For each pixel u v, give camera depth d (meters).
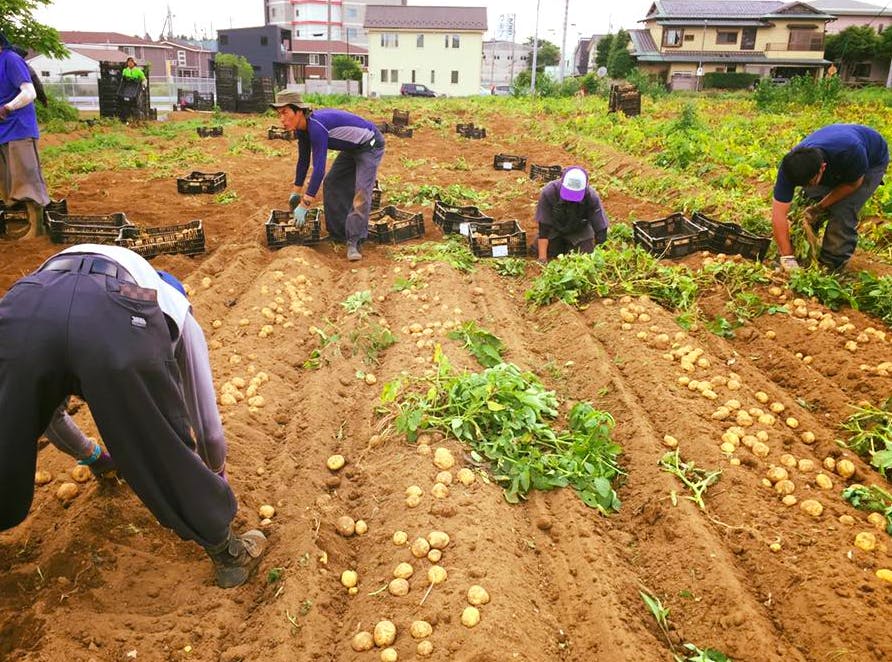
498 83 125.31
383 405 4.52
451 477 3.73
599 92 39.41
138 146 16.78
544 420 4.48
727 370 5.01
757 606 3.09
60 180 11.87
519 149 17.42
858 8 70.31
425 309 6.28
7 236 8.25
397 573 3.15
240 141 17.88
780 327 5.89
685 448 4.18
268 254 7.83
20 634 2.80
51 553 3.12
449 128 22.06
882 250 8.11
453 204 10.59
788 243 6.64
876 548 3.36
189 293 6.33
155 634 2.82
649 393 4.80
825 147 6.16
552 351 5.70
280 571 3.18
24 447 2.42
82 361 2.33
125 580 3.06
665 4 60.84
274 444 4.29
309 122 6.97
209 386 2.97
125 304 2.43
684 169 13.30
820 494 3.79
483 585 3.02
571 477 3.88
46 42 20.05
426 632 2.83
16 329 2.32
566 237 7.62
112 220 8.29
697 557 3.32
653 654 2.84
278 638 2.82
